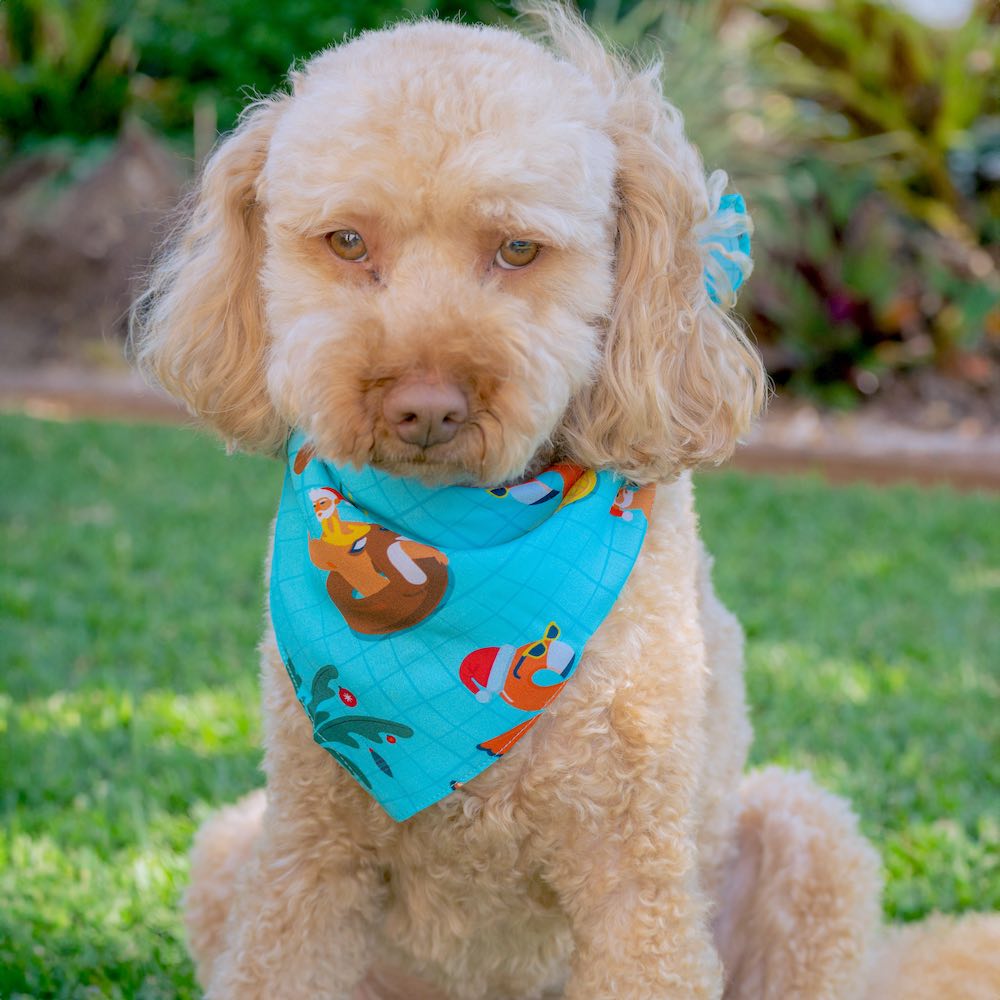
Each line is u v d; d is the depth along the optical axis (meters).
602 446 2.46
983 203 10.92
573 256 2.29
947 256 10.57
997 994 2.91
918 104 10.93
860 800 4.01
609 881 2.44
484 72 2.22
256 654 5.04
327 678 2.46
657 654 2.43
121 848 3.72
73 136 12.53
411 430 2.12
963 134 10.68
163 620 5.41
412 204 2.16
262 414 2.65
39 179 12.01
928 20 11.41
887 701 4.76
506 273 2.27
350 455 2.18
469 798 2.43
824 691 4.81
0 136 12.74
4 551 6.28
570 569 2.42
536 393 2.19
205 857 2.97
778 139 10.70
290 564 2.57
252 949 2.53
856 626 5.55
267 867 2.57
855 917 2.85
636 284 2.46
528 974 2.78
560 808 2.42
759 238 9.94
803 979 2.85
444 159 2.15
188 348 2.64
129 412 9.89
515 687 2.38
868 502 7.47
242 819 3.01
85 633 5.24
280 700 2.58
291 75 2.62
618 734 2.40
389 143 2.16
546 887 2.57
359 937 2.62
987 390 9.85
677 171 2.47
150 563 6.21
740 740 2.94
